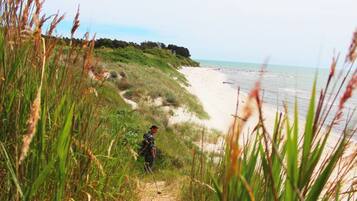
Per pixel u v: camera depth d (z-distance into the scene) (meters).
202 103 39.53
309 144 1.35
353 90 1.24
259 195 1.64
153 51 84.50
